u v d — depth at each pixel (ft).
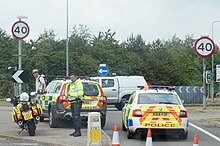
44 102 64.95
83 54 197.88
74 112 52.13
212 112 94.32
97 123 44.88
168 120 50.08
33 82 142.20
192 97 143.74
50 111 61.41
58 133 54.75
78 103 52.16
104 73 108.88
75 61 164.35
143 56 271.90
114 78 105.19
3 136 52.60
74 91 52.39
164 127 49.90
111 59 217.15
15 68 69.05
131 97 56.39
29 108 52.70
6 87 154.10
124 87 105.09
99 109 60.44
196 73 227.81
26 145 46.96
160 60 186.91
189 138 53.36
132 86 105.50
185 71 208.95
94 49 218.59
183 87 143.64
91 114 44.98
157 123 49.88
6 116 78.02
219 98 180.55
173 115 50.24
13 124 64.54
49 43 189.37
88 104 59.93
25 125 52.75
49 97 62.49
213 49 81.35
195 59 238.27
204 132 59.57
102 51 218.38
